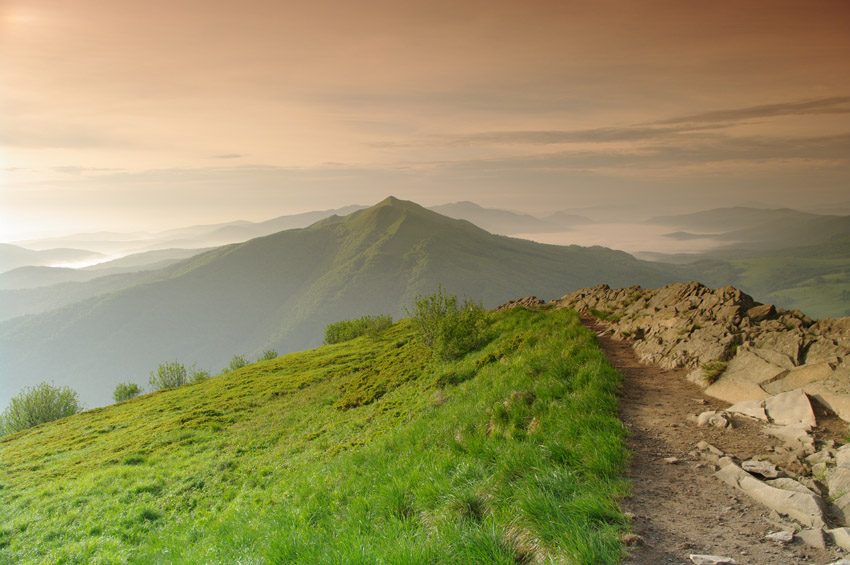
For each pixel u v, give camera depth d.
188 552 11.79
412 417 18.52
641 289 25.80
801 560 4.94
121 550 14.98
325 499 10.92
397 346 50.78
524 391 12.62
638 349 16.66
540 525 6.01
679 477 7.34
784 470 7.02
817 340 10.77
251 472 21.34
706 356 13.07
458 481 8.30
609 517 6.13
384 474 10.84
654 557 5.25
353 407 28.50
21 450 37.50
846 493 5.90
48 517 19.27
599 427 9.13
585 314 26.94
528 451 8.38
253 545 9.30
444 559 5.77
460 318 28.52
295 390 41.09
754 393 10.31
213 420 34.62
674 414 10.21
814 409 8.73
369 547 6.38
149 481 22.22
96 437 37.69
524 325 26.14
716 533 5.68
